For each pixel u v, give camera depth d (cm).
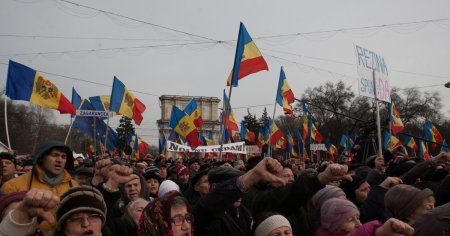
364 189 520
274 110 1121
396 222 237
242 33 862
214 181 388
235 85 851
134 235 357
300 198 321
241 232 373
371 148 968
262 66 868
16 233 193
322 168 624
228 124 1669
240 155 2136
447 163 527
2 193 390
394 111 1419
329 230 343
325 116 4762
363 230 257
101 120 1544
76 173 649
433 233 307
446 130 4666
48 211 199
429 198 374
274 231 301
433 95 4581
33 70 945
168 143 1658
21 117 5347
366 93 873
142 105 1355
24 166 841
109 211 358
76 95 1473
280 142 2017
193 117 1533
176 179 777
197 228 310
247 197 427
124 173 365
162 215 288
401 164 611
